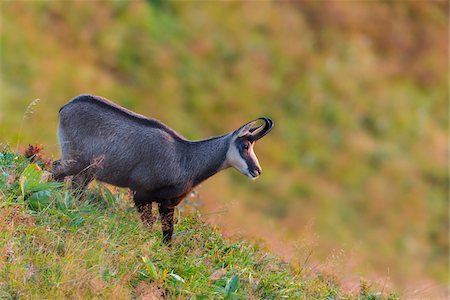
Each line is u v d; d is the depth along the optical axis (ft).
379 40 299.17
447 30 316.40
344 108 263.29
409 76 292.20
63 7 246.68
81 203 92.99
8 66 216.74
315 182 231.30
